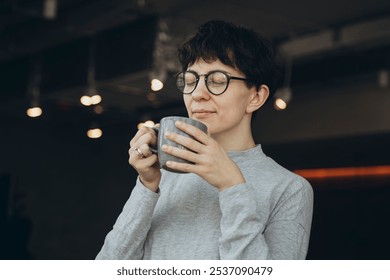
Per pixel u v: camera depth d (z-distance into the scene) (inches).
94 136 377.4
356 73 269.1
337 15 230.8
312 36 253.0
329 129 306.0
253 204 54.2
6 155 414.9
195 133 54.2
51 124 429.1
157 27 233.1
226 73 57.9
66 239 430.0
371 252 322.0
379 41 238.7
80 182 432.5
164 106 334.6
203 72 58.4
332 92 304.7
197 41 59.0
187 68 60.6
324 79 280.8
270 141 330.3
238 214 54.0
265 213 57.3
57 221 428.1
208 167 53.8
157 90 255.9
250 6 219.5
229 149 60.6
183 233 58.0
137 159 57.2
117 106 318.0
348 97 299.6
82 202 431.5
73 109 341.1
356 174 325.4
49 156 428.5
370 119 291.3
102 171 426.3
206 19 234.4
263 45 60.6
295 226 57.9
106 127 421.7
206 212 58.0
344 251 331.0
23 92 296.2
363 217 325.4
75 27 253.4
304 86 292.5
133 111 343.9
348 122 299.4
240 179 54.6
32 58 293.1
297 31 251.0
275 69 61.6
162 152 55.1
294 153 332.2
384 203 317.7
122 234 58.6
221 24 59.8
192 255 56.8
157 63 233.8
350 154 315.9
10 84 304.7
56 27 259.3
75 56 271.0
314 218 341.7
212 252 56.4
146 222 58.0
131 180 409.1
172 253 57.7
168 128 54.9
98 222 425.4
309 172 342.3
